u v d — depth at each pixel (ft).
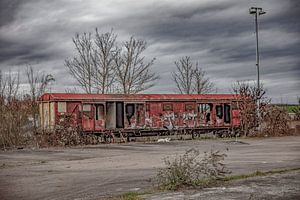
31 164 64.49
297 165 55.36
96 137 114.73
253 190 37.58
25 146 99.19
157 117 125.80
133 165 60.44
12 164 64.54
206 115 132.05
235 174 47.32
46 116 112.78
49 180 47.19
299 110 141.90
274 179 43.24
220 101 133.28
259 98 133.39
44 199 36.37
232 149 85.40
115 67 166.30
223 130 133.08
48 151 88.53
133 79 167.32
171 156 72.33
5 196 37.73
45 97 113.70
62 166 61.26
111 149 92.32
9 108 99.76
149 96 125.49
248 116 132.77
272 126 130.41
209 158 53.01
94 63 164.55
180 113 128.67
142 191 38.65
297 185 39.75
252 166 55.16
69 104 113.80
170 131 127.24
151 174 50.06
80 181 46.01
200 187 39.40
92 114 116.78
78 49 164.14
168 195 36.06
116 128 119.96
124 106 121.70
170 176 40.14
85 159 71.67
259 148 86.12
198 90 191.72
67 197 37.06
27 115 105.19
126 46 168.45
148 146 99.45
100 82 164.35
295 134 131.54
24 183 45.24
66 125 109.91
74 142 107.55
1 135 98.27
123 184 43.09
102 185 42.96
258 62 133.08
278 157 66.90
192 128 129.59
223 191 37.32
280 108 132.77
